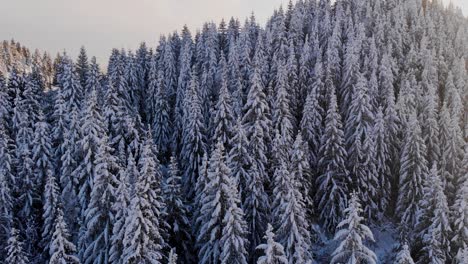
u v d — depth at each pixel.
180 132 61.31
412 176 43.00
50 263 26.22
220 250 32.38
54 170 46.50
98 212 32.56
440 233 33.50
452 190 44.72
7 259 28.23
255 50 75.44
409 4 98.19
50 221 37.78
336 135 43.59
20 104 58.28
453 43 83.44
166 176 55.78
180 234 36.25
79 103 65.12
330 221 42.75
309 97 51.44
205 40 91.69
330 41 74.69
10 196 41.31
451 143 46.69
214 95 68.81
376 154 46.19
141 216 26.61
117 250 28.98
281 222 31.11
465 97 62.19
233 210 30.17
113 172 36.38
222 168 32.44
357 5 98.44
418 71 68.44
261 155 40.97
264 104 46.31
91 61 76.00
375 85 57.53
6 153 44.28
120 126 51.41
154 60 83.19
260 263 24.86
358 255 25.91
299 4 106.56
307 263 28.00
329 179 43.09
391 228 45.81
